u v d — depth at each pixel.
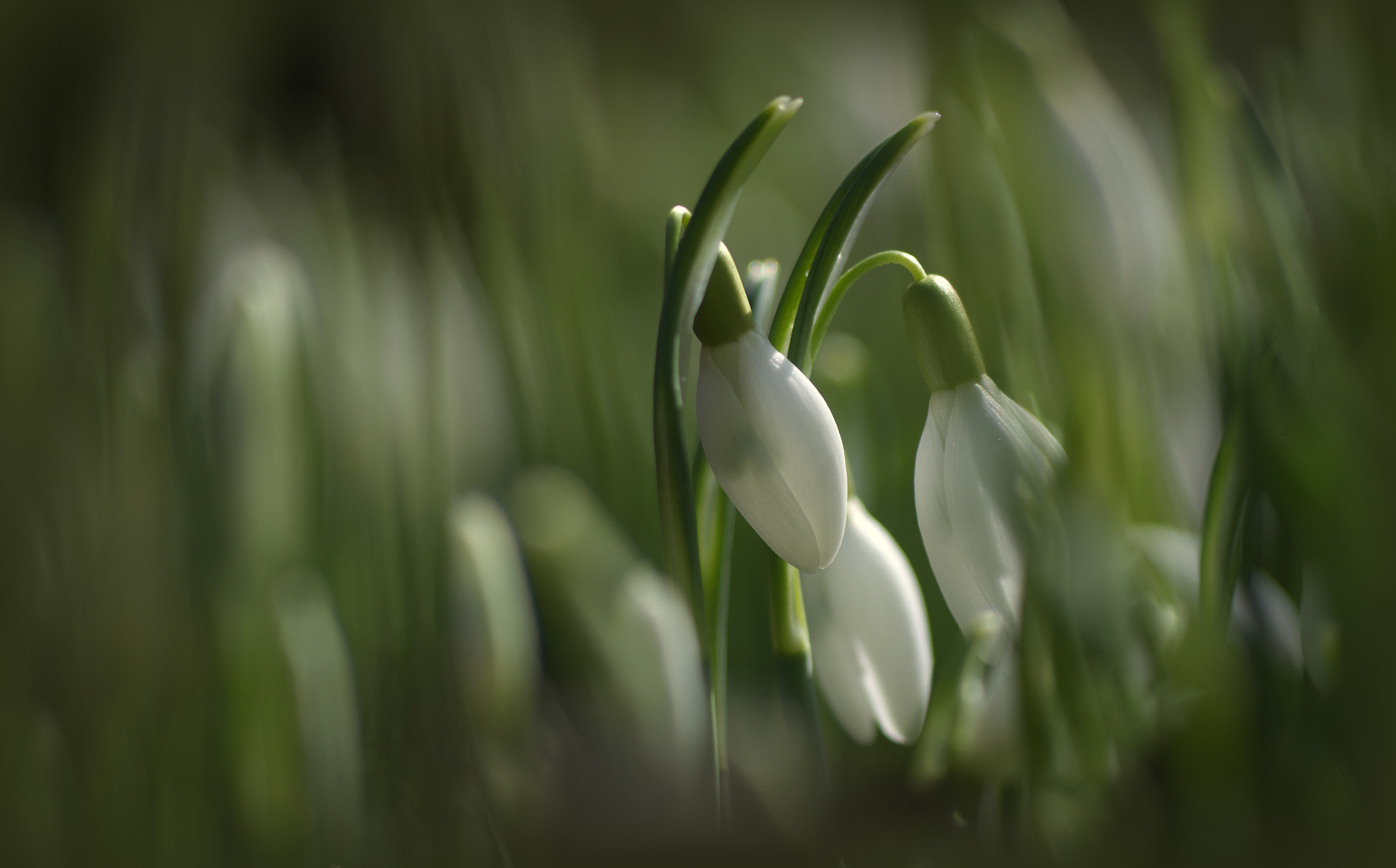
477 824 0.41
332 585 0.45
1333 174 0.41
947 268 0.42
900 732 0.37
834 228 0.35
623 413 0.55
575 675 0.40
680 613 0.36
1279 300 0.40
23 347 0.44
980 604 0.36
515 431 0.51
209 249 0.46
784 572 0.36
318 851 0.42
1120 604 0.37
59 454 0.44
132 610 0.43
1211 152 0.41
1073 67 0.43
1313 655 0.40
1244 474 0.39
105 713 0.43
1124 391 0.41
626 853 0.39
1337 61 0.42
